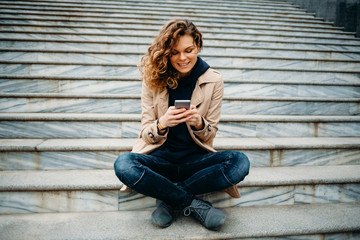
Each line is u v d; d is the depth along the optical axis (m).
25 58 2.95
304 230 1.36
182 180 1.49
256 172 1.81
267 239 1.35
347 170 1.87
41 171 1.75
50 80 2.47
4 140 1.92
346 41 4.38
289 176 1.72
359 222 1.44
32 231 1.30
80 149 1.80
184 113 1.26
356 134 2.29
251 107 2.44
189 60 1.33
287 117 2.22
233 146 1.89
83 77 2.51
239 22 4.80
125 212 1.54
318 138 2.18
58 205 1.53
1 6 4.33
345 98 2.52
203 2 5.95
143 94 1.53
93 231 1.31
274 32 4.56
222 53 3.63
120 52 3.15
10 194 1.49
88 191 1.54
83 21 4.16
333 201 1.71
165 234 1.29
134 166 1.24
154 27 4.38
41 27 3.83
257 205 1.66
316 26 4.91
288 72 3.02
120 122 2.08
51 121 2.01
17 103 2.22
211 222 1.28
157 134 1.35
